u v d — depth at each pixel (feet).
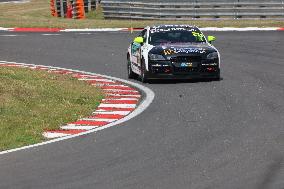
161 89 160.66
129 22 360.89
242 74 183.21
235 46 255.91
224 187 75.20
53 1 455.63
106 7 400.47
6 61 230.07
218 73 170.50
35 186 78.28
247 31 314.14
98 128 115.75
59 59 233.35
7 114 123.44
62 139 107.14
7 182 80.64
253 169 82.69
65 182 79.56
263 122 114.32
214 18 353.92
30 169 86.89
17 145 103.04
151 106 136.77
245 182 76.95
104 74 196.24
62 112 128.67
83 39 293.64
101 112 132.05
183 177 80.12
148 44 175.42
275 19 347.56
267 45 255.29
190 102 139.44
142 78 174.40
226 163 86.43
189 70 168.66
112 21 372.99
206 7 354.54
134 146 99.55
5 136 108.17
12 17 405.80
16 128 114.21
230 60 217.36
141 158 91.30
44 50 259.39
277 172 80.84
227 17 352.90
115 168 85.97
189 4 357.61
